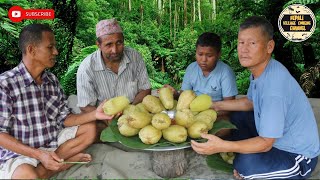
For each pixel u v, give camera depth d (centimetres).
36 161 280
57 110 314
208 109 281
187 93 282
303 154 267
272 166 264
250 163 268
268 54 257
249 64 255
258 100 266
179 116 259
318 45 612
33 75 289
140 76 390
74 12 636
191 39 1045
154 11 1302
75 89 650
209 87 359
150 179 293
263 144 252
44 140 300
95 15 970
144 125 259
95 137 321
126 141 258
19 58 545
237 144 251
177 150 294
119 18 1180
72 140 310
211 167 306
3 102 272
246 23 252
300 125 263
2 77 277
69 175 307
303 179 273
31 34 275
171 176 298
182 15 1356
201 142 261
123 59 369
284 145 267
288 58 648
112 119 296
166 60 1070
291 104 258
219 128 277
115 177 300
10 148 271
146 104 283
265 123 250
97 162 327
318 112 422
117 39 340
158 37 1170
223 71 355
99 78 364
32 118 291
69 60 709
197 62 354
